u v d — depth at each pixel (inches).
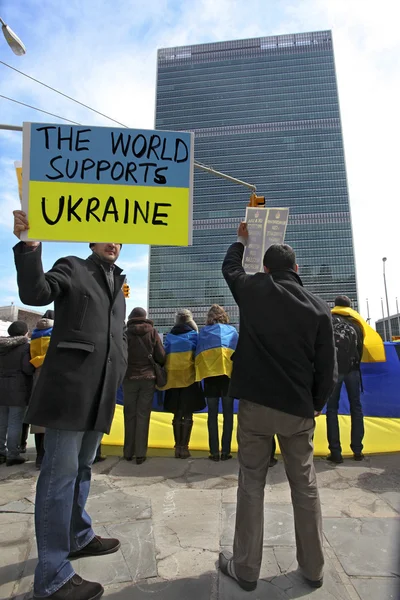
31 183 89.4
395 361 204.8
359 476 147.9
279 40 4909.0
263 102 4771.2
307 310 81.7
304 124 4633.4
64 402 77.7
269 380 79.5
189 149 96.7
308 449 81.4
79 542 89.7
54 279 80.0
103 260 96.0
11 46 393.7
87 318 84.1
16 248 75.4
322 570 79.0
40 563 73.0
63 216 89.3
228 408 178.9
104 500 127.6
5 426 180.9
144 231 92.0
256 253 109.3
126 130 94.8
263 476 82.0
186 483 146.3
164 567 87.0
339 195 4402.1
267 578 82.3
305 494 79.7
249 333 84.5
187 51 5054.1
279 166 4571.9
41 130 91.7
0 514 118.1
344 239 4274.1
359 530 102.3
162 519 112.7
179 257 4488.2
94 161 92.5
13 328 185.0
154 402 220.5
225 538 100.5
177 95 4945.9
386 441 181.9
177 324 195.8
